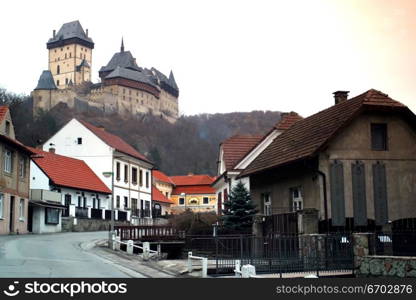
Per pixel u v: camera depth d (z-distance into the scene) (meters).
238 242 23.20
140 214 69.38
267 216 24.78
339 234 19.59
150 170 76.94
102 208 57.78
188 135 154.50
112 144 65.38
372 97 24.03
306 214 21.52
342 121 23.42
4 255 23.00
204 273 18.41
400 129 24.44
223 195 43.44
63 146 64.19
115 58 194.25
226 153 40.34
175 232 33.31
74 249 29.00
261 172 28.50
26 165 43.97
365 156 23.84
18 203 41.69
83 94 174.12
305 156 23.25
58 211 48.44
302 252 19.00
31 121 107.12
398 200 23.88
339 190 23.30
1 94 98.12
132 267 21.92
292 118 37.19
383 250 18.59
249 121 160.38
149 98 187.62
